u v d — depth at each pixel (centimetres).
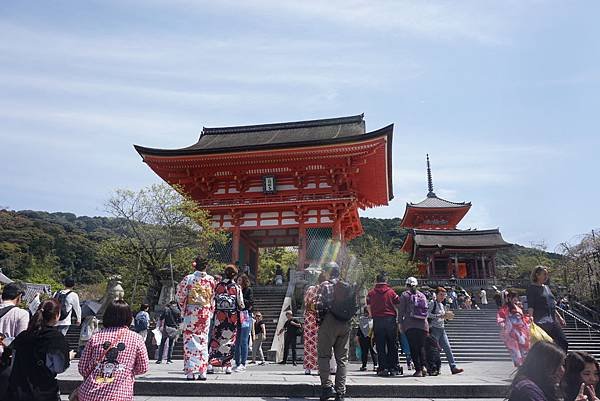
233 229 3262
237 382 730
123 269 2616
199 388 725
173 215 2619
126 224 2623
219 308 913
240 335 1032
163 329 1475
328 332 681
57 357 457
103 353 453
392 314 979
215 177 3403
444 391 735
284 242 3600
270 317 2219
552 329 840
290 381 757
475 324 2414
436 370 1035
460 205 6438
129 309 492
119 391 441
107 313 484
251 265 3628
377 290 1001
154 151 3198
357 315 1856
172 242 2594
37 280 5459
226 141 3931
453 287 4203
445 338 1095
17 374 450
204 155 3172
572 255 3133
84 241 8012
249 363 1589
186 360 771
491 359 1853
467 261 5622
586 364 484
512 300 887
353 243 5603
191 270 2588
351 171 3228
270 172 3312
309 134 3869
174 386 727
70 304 994
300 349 1867
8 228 7962
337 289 698
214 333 907
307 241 3192
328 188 3291
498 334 2203
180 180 3438
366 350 1288
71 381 745
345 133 3709
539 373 387
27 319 623
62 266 7344
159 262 2580
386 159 3322
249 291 1074
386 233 9362
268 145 3081
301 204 3166
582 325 2525
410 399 720
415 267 5356
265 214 3291
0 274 3584
